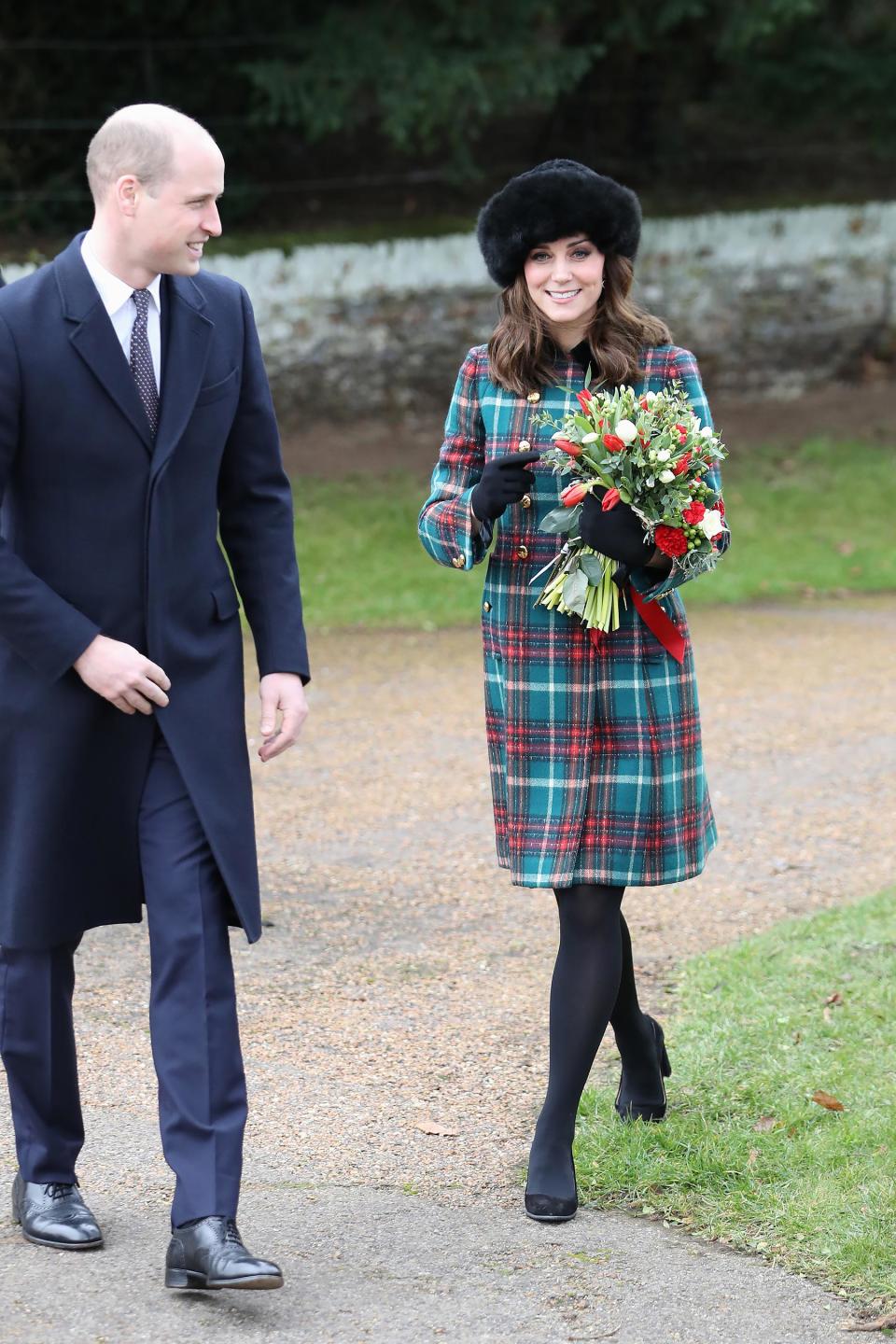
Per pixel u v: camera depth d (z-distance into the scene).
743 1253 11.51
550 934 18.61
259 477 11.47
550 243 12.17
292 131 55.72
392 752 26.52
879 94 59.22
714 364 54.69
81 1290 10.63
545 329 12.50
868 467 49.62
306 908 19.31
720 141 62.88
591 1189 12.42
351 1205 12.16
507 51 46.75
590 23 52.03
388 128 46.69
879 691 30.66
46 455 10.51
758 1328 10.47
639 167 59.03
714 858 21.52
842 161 62.66
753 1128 13.29
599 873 12.19
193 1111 10.41
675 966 17.52
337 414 49.66
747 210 54.75
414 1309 10.56
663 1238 11.74
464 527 12.18
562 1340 10.23
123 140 10.22
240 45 50.28
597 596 12.05
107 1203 12.02
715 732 27.83
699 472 11.80
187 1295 10.59
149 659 10.68
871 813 23.45
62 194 50.12
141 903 11.30
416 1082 14.54
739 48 51.62
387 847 21.78
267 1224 11.78
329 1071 14.73
